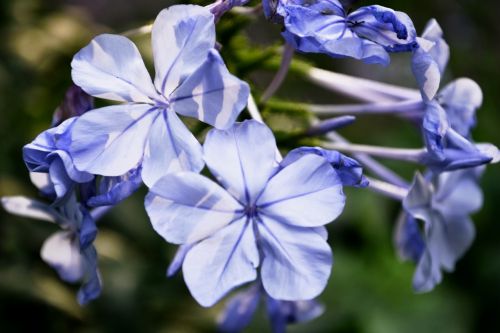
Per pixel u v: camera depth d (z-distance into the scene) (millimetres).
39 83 339
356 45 236
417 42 238
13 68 338
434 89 243
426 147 256
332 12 239
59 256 265
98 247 328
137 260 331
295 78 278
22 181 327
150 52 309
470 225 276
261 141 236
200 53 234
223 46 259
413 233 267
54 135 237
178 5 235
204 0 249
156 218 233
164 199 233
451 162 252
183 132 236
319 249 235
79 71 237
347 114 286
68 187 237
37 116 335
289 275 236
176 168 235
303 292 234
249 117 260
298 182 236
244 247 237
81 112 249
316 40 235
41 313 323
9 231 322
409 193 254
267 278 237
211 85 232
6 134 330
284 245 237
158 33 237
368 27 239
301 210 236
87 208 244
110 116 237
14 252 322
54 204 240
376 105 269
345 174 237
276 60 265
